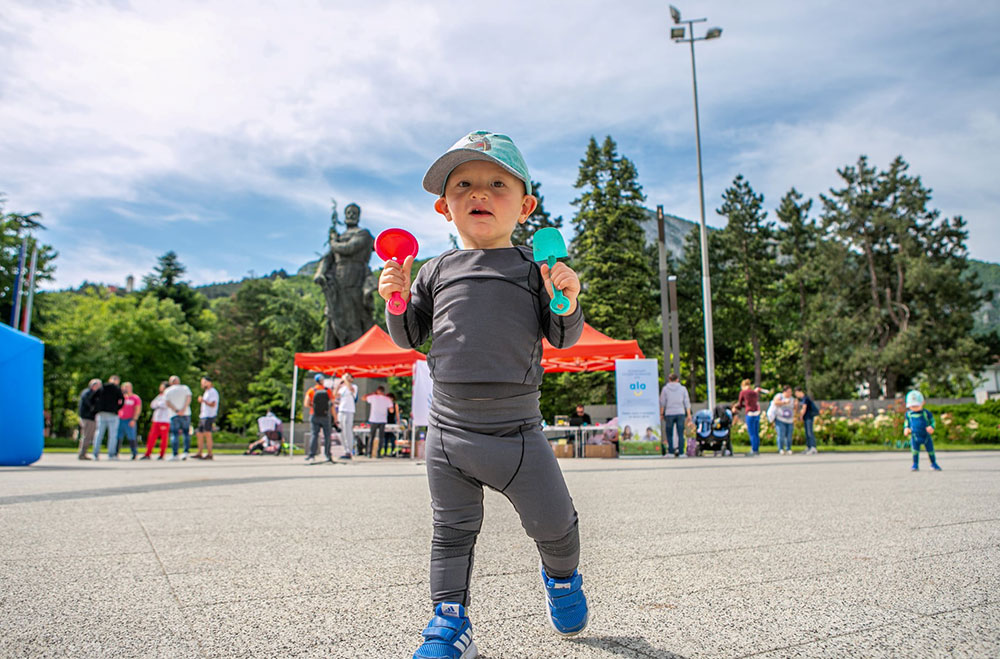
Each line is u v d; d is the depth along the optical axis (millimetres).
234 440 41000
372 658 1915
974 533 4066
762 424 24344
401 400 49031
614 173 43844
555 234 2014
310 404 16484
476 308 2037
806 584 2773
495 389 1963
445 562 1994
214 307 76500
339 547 3736
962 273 50469
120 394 17594
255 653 1955
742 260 52625
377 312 37562
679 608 2434
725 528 4406
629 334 42906
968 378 49250
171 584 2824
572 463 13703
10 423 12672
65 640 2061
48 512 5211
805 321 52156
